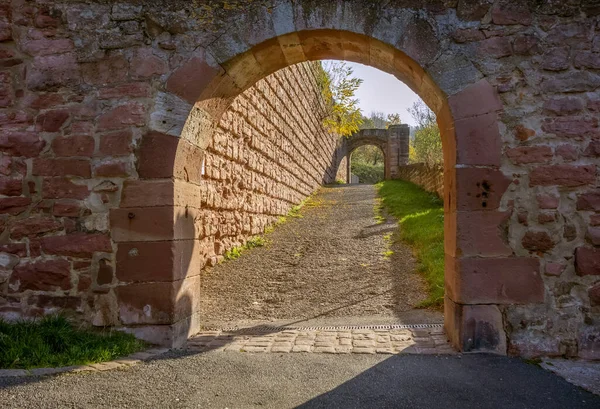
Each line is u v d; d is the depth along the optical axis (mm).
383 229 9891
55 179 4184
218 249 7441
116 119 4164
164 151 4113
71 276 4117
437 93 4078
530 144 3881
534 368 3504
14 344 3512
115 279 4078
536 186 3861
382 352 3871
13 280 4148
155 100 4156
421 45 3975
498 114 3906
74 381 3100
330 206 13781
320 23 4059
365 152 44406
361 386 3127
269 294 6172
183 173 4293
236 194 8219
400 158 24031
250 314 5406
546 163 3867
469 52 3941
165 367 3467
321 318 5199
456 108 3916
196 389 3051
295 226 10758
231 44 4145
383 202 13852
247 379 3246
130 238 4082
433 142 18766
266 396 2951
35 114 4238
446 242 4258
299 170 14227
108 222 4117
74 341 3748
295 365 3551
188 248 4391
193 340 4297
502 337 3803
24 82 4266
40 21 4262
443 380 3240
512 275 3828
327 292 6203
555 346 3766
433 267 6391
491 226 3855
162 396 2928
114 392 2957
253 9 4133
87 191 4152
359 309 5484
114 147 4152
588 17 3898
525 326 3797
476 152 3887
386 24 4012
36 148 4211
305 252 8320
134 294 4047
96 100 4203
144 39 4195
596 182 3826
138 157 4121
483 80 3922
